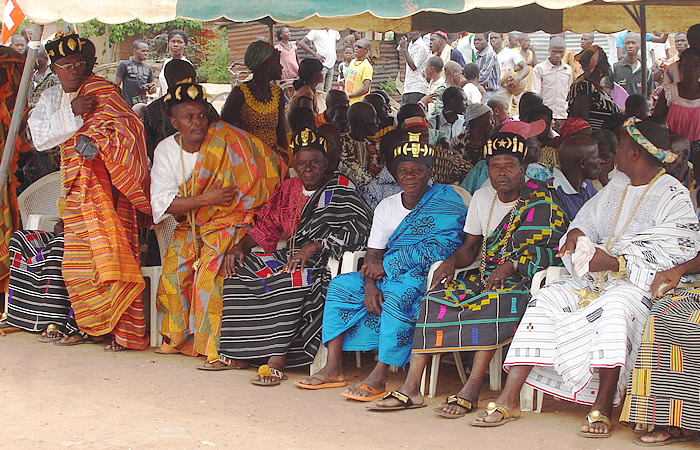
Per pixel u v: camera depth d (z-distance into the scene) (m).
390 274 4.89
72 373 5.14
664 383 3.89
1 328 6.21
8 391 4.73
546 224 4.65
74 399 4.60
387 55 14.87
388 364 4.71
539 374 4.37
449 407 4.35
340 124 7.38
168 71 6.57
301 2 4.28
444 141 7.32
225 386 4.92
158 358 5.57
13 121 5.77
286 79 12.92
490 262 4.79
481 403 4.61
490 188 4.92
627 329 4.07
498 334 4.41
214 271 5.45
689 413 3.83
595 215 4.50
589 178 5.31
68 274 5.72
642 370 3.94
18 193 6.85
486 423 4.18
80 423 4.19
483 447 3.86
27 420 4.22
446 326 4.49
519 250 4.67
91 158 5.49
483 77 12.53
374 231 5.11
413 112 7.17
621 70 11.96
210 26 16.88
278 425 4.18
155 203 5.60
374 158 6.65
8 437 3.96
